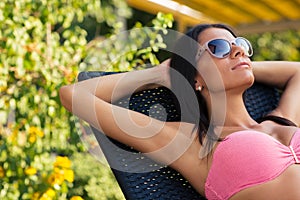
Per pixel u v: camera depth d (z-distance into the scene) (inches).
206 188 144.2
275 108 174.2
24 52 226.7
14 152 222.8
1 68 223.3
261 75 174.1
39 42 235.0
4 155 221.8
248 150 140.6
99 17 287.0
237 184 139.7
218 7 449.1
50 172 221.8
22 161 221.8
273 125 154.5
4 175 223.6
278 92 180.2
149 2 406.3
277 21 483.2
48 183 218.2
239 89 151.7
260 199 138.6
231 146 142.1
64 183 222.4
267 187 138.3
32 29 238.7
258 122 160.4
